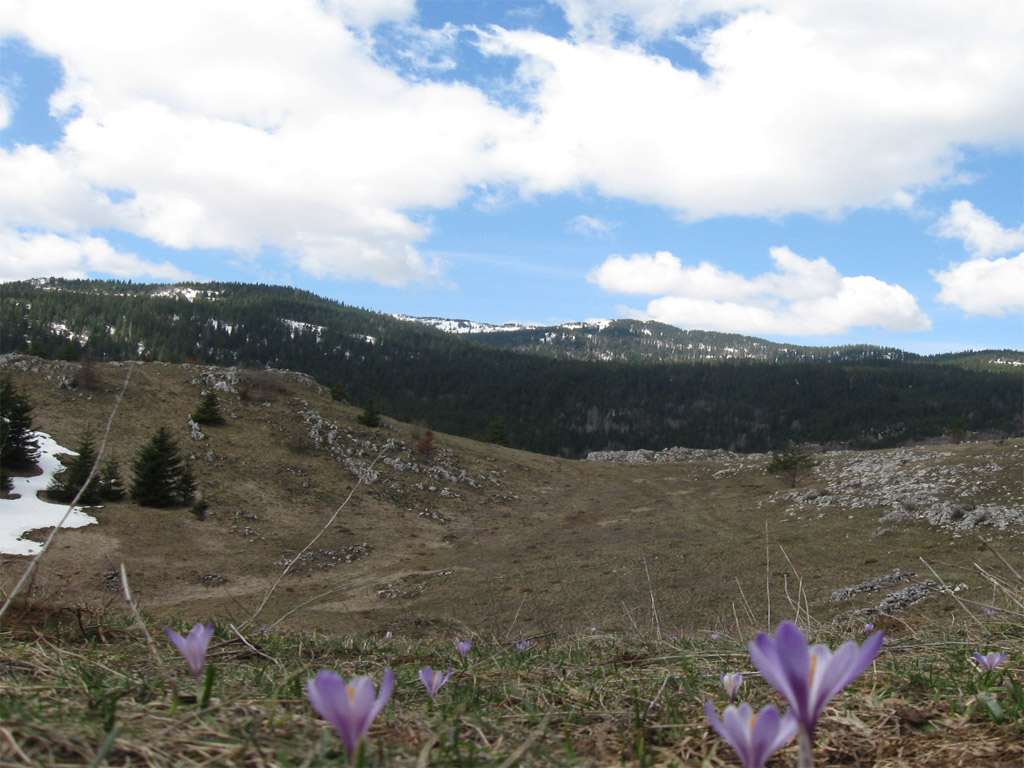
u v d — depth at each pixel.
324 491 38.44
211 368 52.56
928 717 1.82
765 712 0.82
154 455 32.12
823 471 43.78
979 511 24.02
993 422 115.44
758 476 47.00
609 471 53.25
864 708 1.96
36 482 29.98
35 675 2.07
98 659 2.55
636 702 1.95
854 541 24.77
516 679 2.72
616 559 25.36
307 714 1.73
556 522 37.56
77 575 21.86
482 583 21.27
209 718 1.54
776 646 0.75
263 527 32.06
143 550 26.38
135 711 1.59
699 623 10.09
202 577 23.92
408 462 45.38
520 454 56.97
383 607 17.14
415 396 134.25
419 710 2.03
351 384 133.75
